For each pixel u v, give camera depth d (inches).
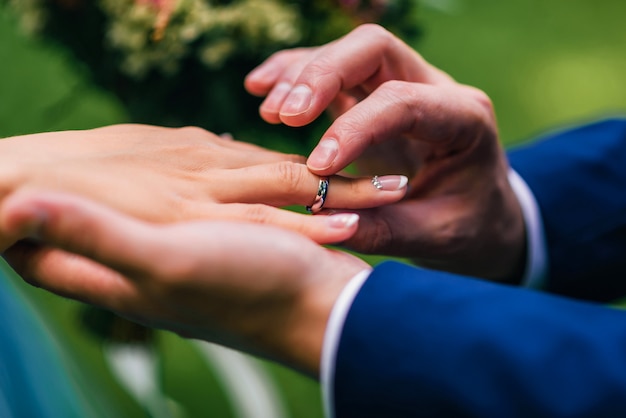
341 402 14.3
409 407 13.8
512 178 23.1
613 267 23.4
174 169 18.3
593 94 56.9
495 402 13.4
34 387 18.8
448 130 19.8
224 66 25.6
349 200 18.8
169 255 13.7
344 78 19.8
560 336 13.6
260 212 17.6
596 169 23.7
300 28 25.6
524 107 55.1
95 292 14.7
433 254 21.2
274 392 33.7
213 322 14.6
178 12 24.9
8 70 48.4
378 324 14.1
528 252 23.0
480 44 60.8
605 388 13.2
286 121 19.3
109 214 13.5
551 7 66.6
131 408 32.5
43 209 13.1
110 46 26.6
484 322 13.9
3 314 20.1
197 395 33.6
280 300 14.4
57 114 41.5
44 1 26.6
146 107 26.8
